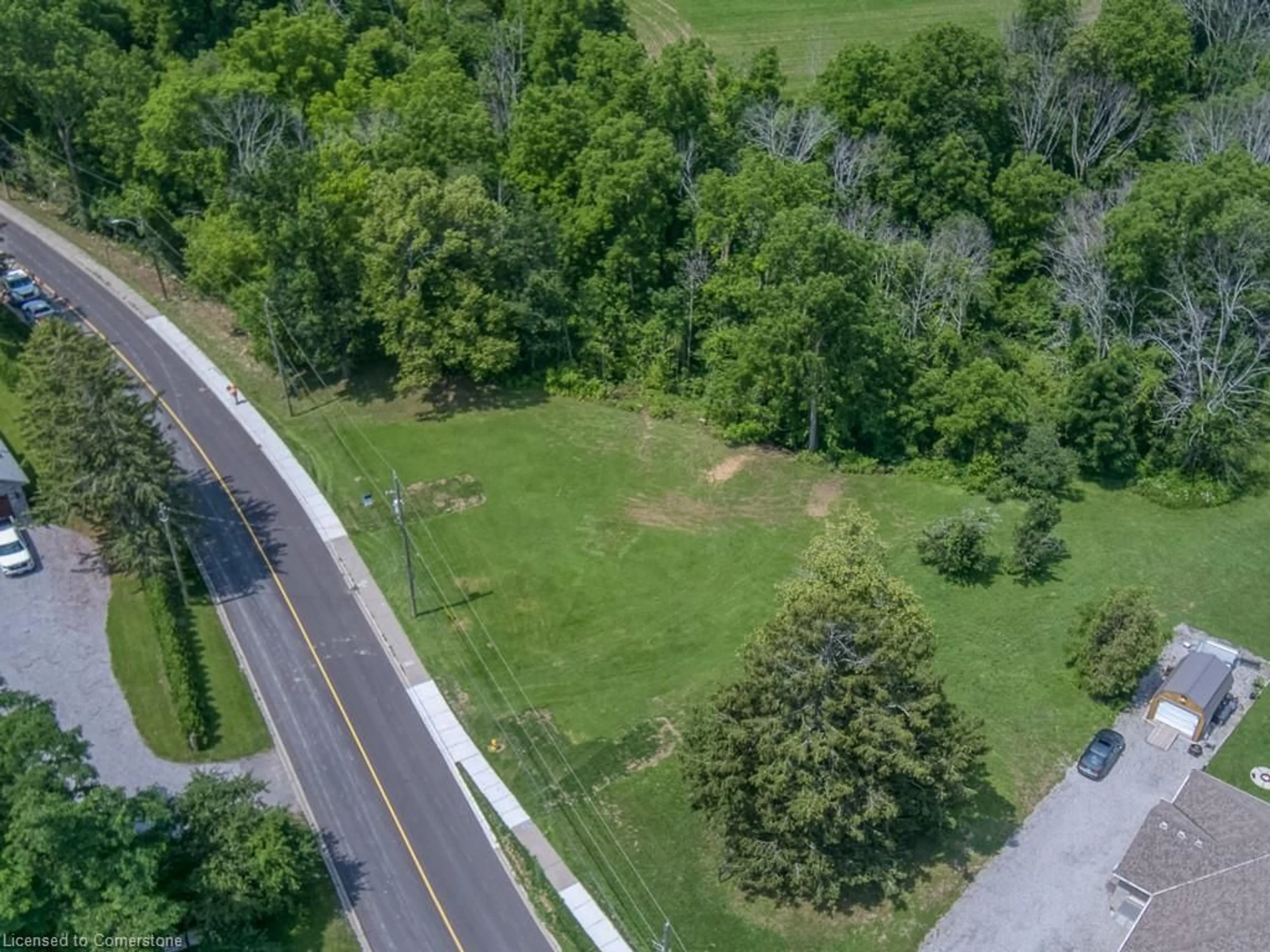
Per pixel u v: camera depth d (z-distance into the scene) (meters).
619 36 112.62
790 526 82.50
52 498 73.00
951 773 56.19
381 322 94.12
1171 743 66.81
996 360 93.75
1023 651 72.56
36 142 115.00
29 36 110.94
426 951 57.59
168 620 72.44
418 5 126.88
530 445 90.00
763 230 92.75
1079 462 87.50
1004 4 153.00
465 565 79.31
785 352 85.94
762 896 59.47
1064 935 57.44
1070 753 66.31
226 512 83.81
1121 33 105.44
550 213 97.38
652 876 60.50
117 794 52.72
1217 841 58.47
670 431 91.94
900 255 93.06
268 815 57.56
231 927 55.91
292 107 106.69
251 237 93.25
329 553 80.56
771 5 155.75
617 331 96.62
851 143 103.44
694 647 73.12
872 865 57.34
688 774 58.25
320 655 73.19
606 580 78.06
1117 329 91.94
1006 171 100.94
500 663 72.44
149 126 101.19
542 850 62.00
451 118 98.81
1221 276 89.06
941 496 85.56
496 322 92.50
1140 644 67.06
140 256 111.12
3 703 53.81
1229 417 86.12
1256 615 75.44
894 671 55.41
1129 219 90.19
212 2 127.00
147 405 75.50
